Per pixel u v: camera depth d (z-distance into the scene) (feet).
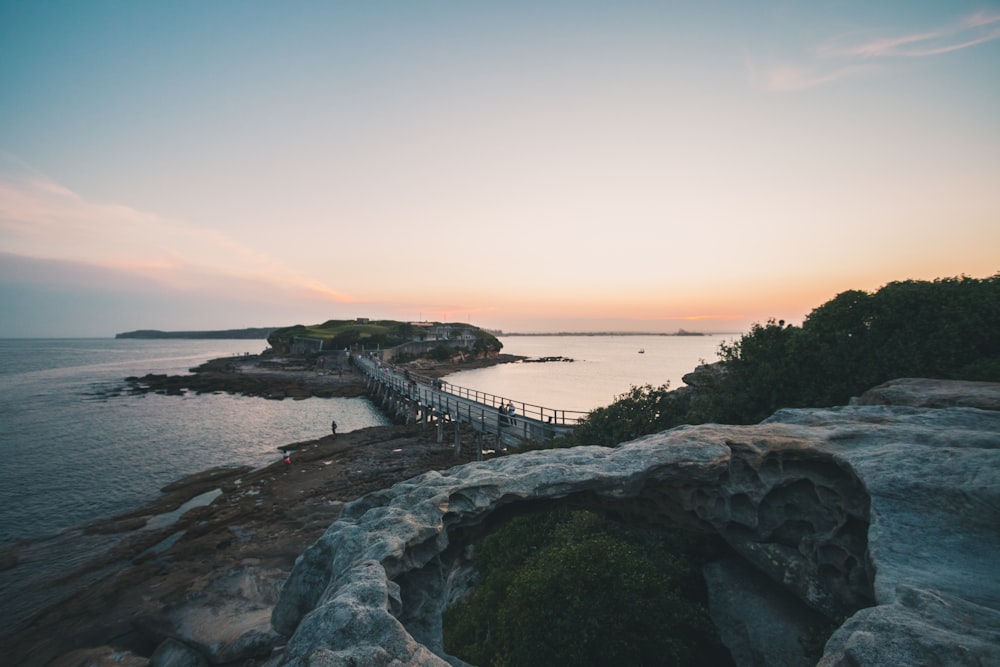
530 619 38.17
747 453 39.47
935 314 61.87
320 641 23.86
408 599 34.94
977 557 25.73
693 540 49.96
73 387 277.23
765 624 39.04
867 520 33.58
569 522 53.01
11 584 69.26
